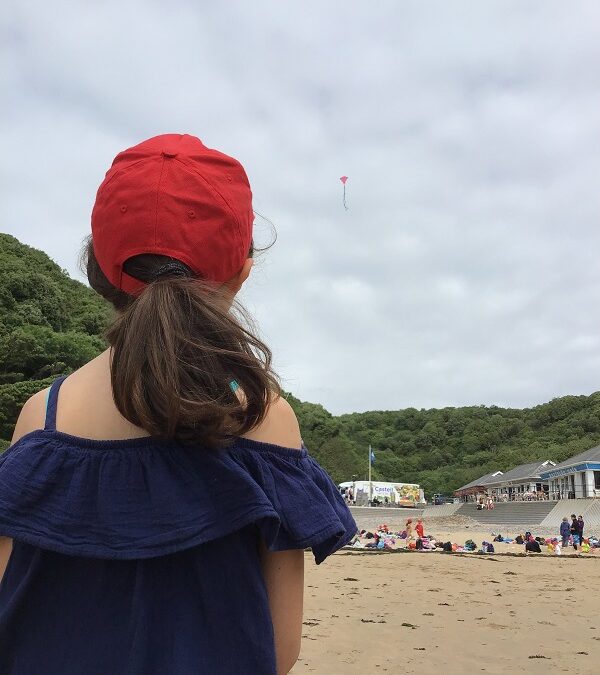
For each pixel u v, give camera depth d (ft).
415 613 27.40
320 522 3.45
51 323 221.05
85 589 3.13
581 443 315.99
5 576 3.36
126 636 3.04
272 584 3.47
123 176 3.67
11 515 3.10
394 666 18.39
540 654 20.26
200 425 3.14
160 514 3.09
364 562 55.36
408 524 111.55
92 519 3.12
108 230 3.66
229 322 3.40
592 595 35.12
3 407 136.05
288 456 3.61
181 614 3.10
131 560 3.10
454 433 431.84
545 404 430.61
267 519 3.24
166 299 3.30
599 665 19.06
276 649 3.40
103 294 4.05
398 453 423.23
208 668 3.03
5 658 3.23
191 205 3.58
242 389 3.35
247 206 3.91
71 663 3.03
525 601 32.14
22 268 238.89
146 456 3.21
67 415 3.45
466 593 34.96
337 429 344.49
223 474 3.22
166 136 3.91
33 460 3.24
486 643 21.71
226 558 3.24
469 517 181.06
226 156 3.91
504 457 347.97
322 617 25.64
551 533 140.87
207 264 3.64
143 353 3.15
